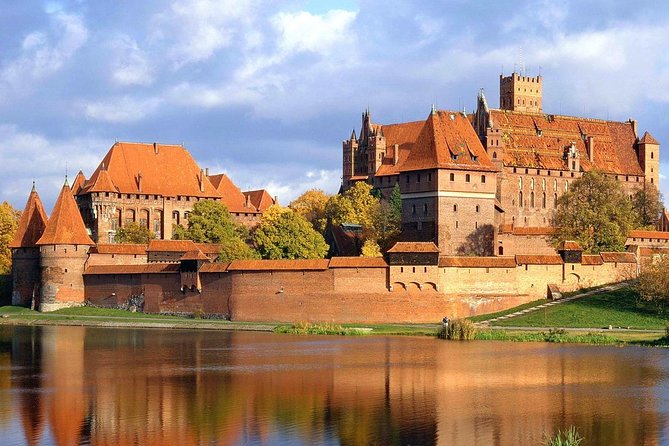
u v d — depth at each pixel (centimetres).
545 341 15525
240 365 13375
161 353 14638
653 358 13675
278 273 18675
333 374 12600
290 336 16725
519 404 10862
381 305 18150
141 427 10000
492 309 18525
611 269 19562
